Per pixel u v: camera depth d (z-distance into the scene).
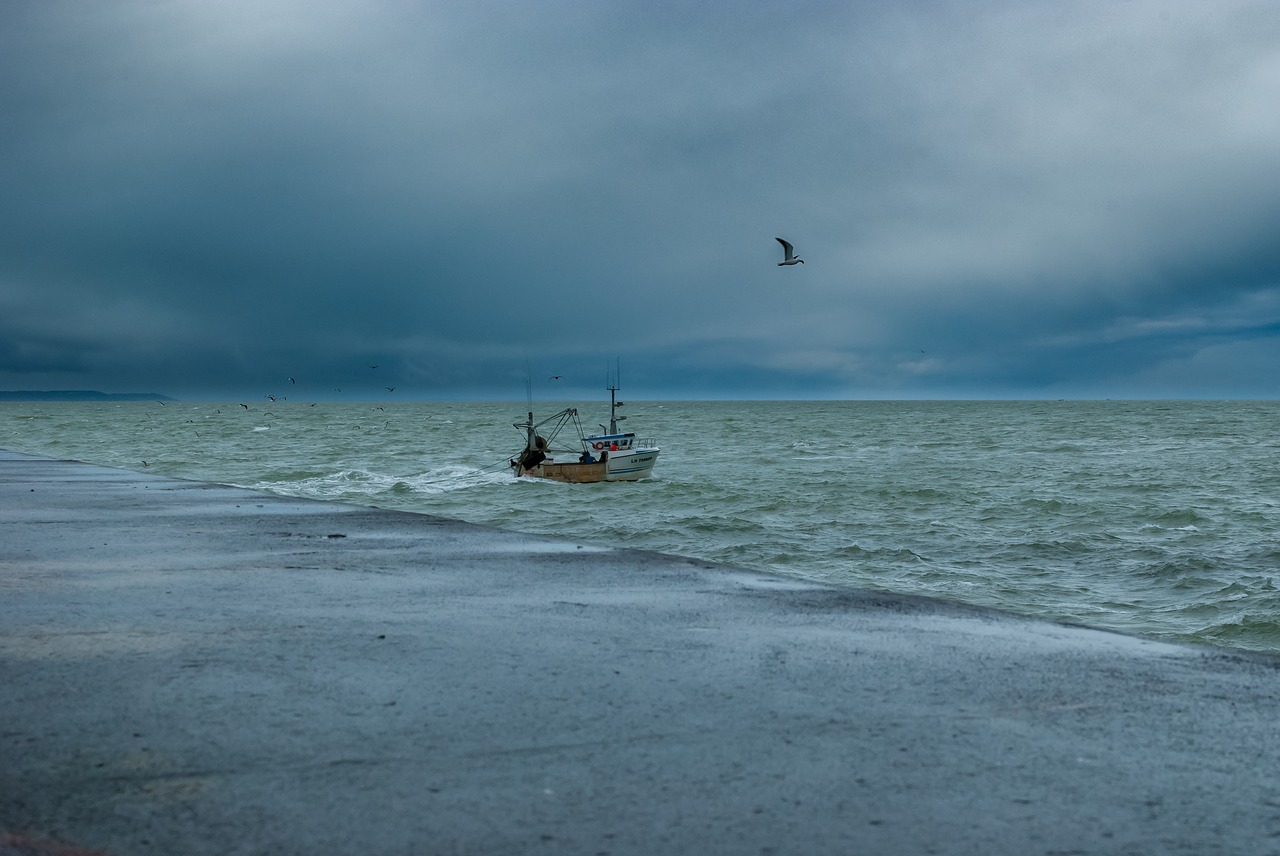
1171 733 3.37
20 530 9.20
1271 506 31.98
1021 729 3.39
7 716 3.44
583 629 4.93
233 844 2.47
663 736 3.29
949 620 5.18
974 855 2.45
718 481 41.94
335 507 11.41
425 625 5.01
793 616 5.26
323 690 3.80
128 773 2.92
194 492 13.57
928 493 36.16
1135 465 51.09
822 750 3.17
